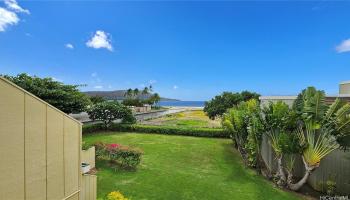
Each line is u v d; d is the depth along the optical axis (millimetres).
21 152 3086
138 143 16812
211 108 25094
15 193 3004
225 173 10562
